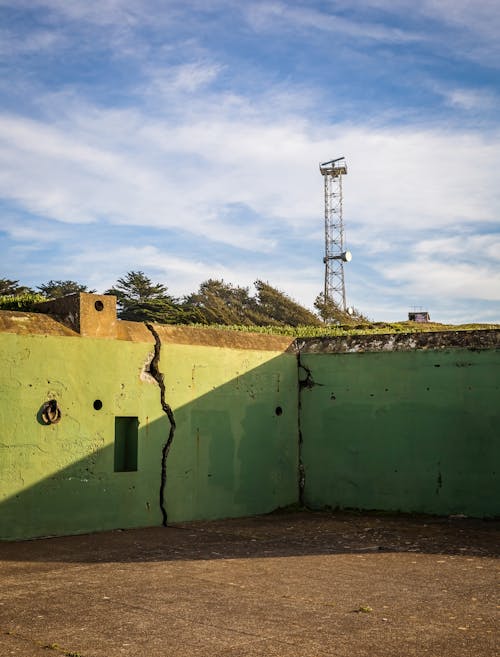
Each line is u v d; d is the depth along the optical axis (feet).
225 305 130.52
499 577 21.57
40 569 22.56
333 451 38.17
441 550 26.30
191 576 21.59
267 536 29.60
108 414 30.94
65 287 131.54
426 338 36.32
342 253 150.10
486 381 34.45
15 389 28.04
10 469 27.73
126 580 20.98
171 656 14.19
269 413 37.73
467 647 14.76
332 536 29.63
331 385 38.52
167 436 33.12
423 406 35.96
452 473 34.99
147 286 131.54
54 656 14.16
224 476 35.27
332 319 134.41
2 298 40.45
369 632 15.79
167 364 33.32
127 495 31.37
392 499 36.37
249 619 16.83
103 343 30.99
